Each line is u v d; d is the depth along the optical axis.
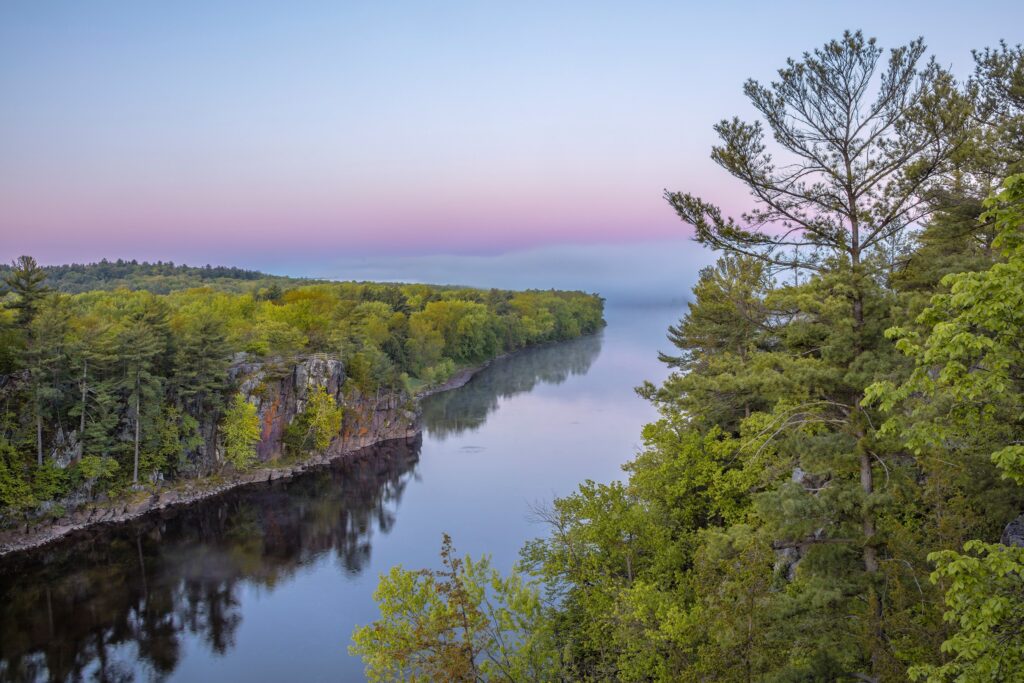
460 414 109.62
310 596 47.31
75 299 125.75
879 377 16.19
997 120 26.81
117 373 70.19
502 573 47.50
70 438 65.00
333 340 100.56
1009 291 11.30
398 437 94.62
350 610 45.03
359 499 69.25
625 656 25.34
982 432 16.91
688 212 20.70
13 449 60.69
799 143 19.22
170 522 63.62
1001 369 12.11
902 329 13.16
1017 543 16.94
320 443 85.31
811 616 17.31
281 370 86.19
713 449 30.27
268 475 77.88
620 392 126.25
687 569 29.53
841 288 17.72
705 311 41.47
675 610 21.48
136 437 68.62
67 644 40.91
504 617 26.80
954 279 12.38
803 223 19.50
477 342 166.50
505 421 102.19
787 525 17.22
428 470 76.69
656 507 32.22
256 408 80.94
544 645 27.16
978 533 18.20
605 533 29.58
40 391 61.50
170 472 73.25
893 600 16.94
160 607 45.94
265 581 50.06
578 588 30.48
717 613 18.20
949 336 12.01
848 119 18.44
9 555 55.56
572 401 117.75
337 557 54.28
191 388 75.19
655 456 34.97
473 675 21.31
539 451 82.62
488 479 72.06
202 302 129.38
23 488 59.28
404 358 136.00
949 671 11.42
